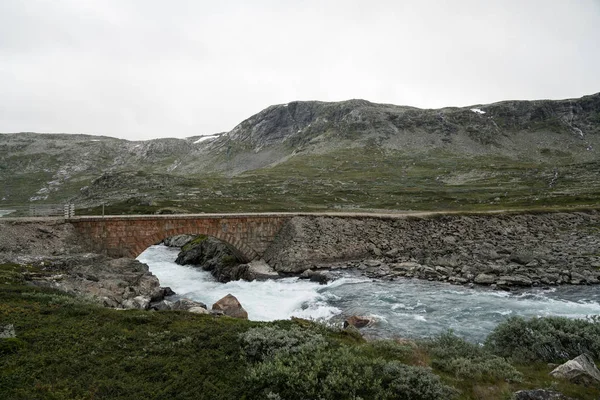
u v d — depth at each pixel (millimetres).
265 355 15023
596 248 53312
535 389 12906
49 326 17906
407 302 35469
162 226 48656
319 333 18562
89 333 17422
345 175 172000
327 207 99000
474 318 30406
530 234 63438
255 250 54875
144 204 99812
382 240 57125
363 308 33938
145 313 21250
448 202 104500
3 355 14664
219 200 108750
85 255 40125
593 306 32812
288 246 52656
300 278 47188
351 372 13148
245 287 44219
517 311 31844
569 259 48344
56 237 41469
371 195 122000
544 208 76250
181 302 29531
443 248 55562
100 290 32875
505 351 18203
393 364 14172
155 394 12602
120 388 12859
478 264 47219
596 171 130500
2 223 40312
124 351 15812
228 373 13953
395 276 45469
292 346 15719
